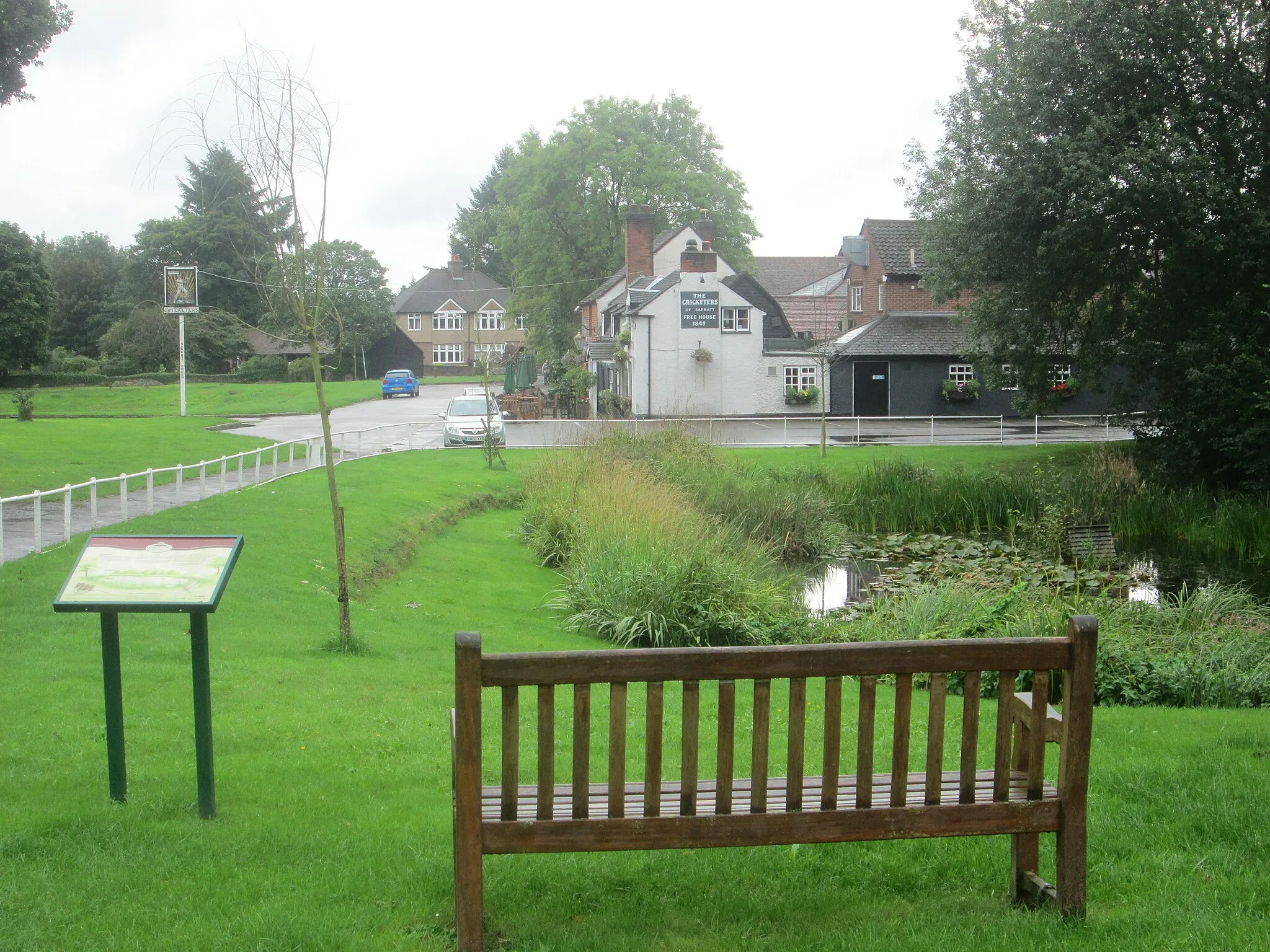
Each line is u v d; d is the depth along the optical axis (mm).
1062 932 4188
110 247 113312
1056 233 26828
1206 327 27922
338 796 6184
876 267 52562
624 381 55125
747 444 38438
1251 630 13469
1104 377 34094
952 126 29625
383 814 5828
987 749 7574
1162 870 4918
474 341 111125
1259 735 7453
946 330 50656
